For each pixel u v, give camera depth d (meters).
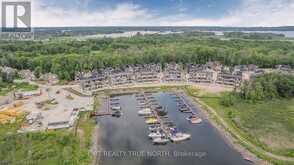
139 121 113.25
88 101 137.25
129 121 113.19
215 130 101.56
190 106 130.25
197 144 90.81
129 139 95.50
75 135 95.56
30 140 86.88
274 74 145.25
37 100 137.00
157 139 93.00
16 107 125.69
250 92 131.00
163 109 127.12
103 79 173.50
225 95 135.88
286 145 86.44
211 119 111.81
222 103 128.25
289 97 134.12
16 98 138.88
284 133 95.38
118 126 107.56
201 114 118.88
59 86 165.38
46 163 74.31
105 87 162.62
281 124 103.06
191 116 114.75
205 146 89.25
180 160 80.81
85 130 102.25
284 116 110.94
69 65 188.75
